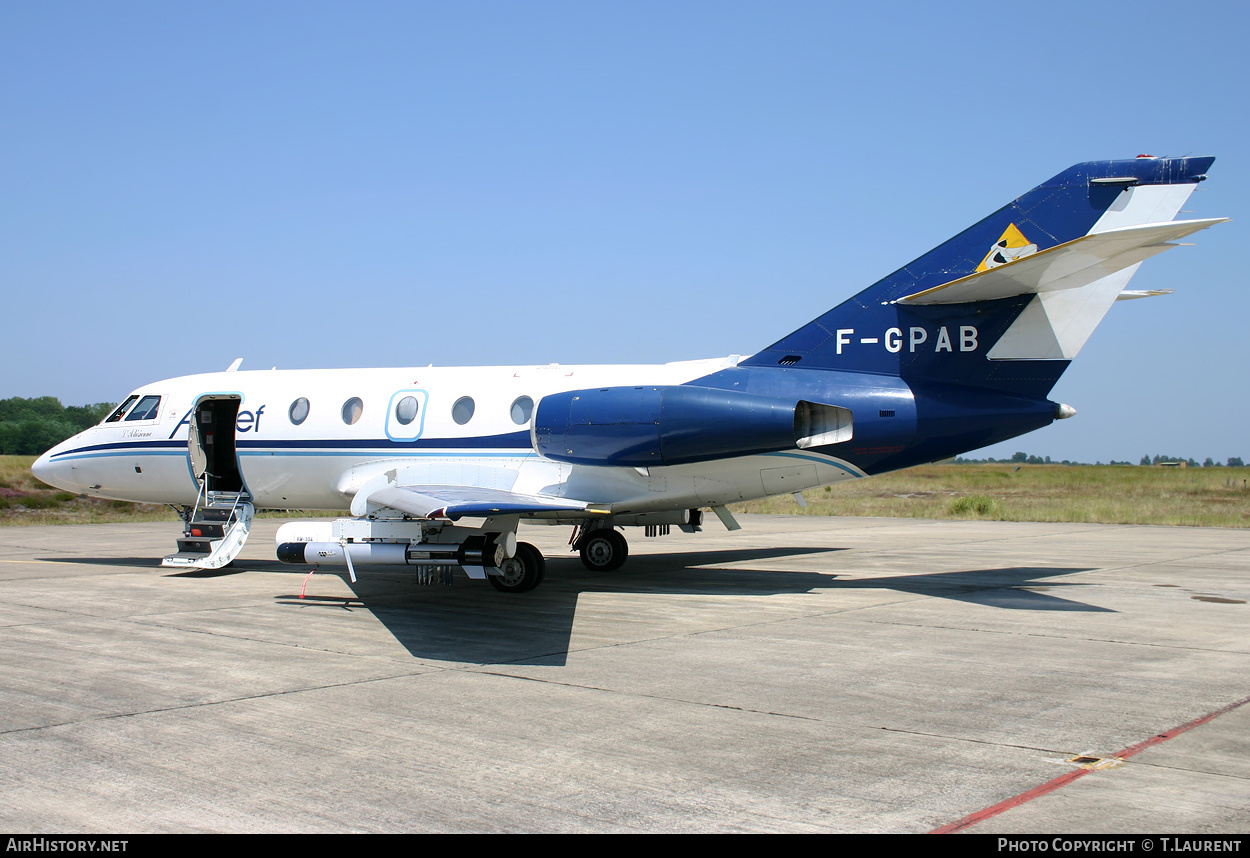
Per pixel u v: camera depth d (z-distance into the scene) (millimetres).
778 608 11406
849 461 12727
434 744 5953
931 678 7746
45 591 13195
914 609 11305
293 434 15258
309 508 16141
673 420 12000
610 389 12547
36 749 5867
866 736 6133
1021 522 27281
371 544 12109
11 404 94812
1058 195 12023
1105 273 10859
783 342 13102
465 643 9266
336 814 4789
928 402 12281
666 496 13336
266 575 15195
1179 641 9328
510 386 14438
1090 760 5637
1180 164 11680
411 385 14953
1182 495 41562
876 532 23516
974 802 4941
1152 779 5297
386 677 7805
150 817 4750
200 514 15711
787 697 7125
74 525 28141
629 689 7379
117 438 16516
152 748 5875
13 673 7977
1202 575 14531
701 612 11117
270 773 5414
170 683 7598
